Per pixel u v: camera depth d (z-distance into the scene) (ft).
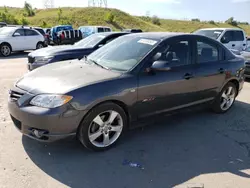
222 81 16.75
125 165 11.05
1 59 45.09
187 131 14.73
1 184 9.49
